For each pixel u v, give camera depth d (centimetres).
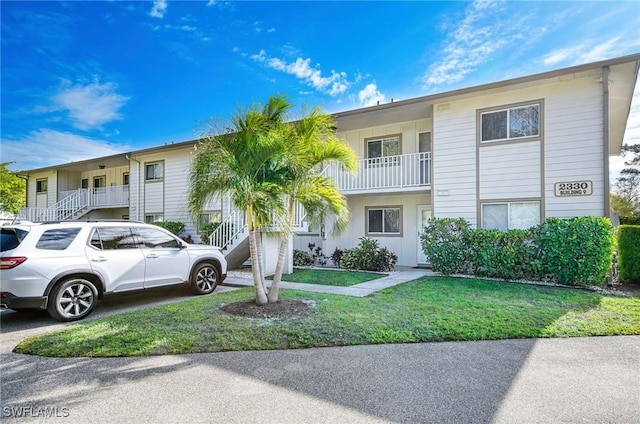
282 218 612
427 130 1331
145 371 391
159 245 785
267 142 595
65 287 619
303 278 1039
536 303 674
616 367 392
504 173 1069
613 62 873
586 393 332
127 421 289
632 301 688
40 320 625
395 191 1296
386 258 1202
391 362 412
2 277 563
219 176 594
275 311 615
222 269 890
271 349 457
